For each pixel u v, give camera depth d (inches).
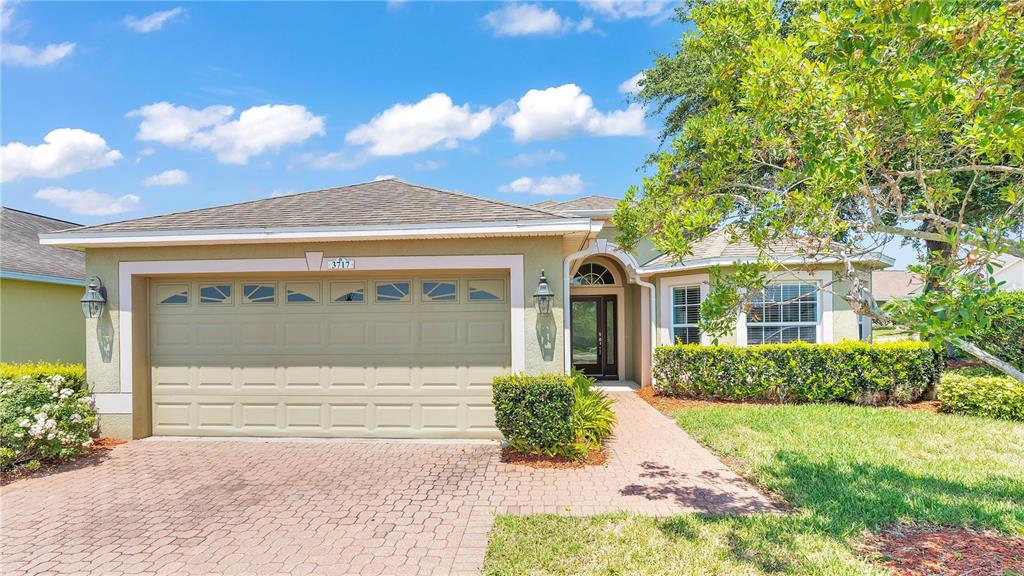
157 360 326.0
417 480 239.9
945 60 129.4
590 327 593.3
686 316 480.7
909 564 151.6
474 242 301.7
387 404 315.9
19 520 199.6
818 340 434.6
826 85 143.6
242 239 292.8
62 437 266.5
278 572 159.8
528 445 267.4
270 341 321.7
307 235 289.1
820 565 152.1
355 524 192.5
